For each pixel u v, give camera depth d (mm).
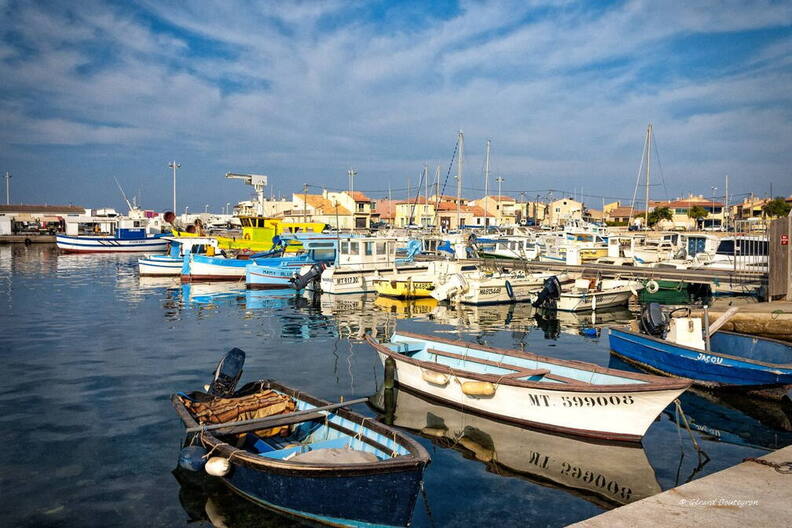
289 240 41625
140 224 75812
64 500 7906
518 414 10766
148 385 13469
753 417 11609
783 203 78312
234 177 52375
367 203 94688
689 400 12797
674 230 80875
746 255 33312
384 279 29797
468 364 12547
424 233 59594
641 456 9492
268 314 24844
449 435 10500
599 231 57062
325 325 22156
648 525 5824
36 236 79688
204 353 16938
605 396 9609
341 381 13945
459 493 8234
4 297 29344
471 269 36406
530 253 42562
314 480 7027
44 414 11383
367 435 8352
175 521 7410
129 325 21750
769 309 18188
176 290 32938
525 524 7367
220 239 46000
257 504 7820
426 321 23438
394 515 6934
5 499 7914
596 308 26469
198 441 9117
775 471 7125
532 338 19734
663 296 27953
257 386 11109
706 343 13797
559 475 8828
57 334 19812
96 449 9648
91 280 37750
